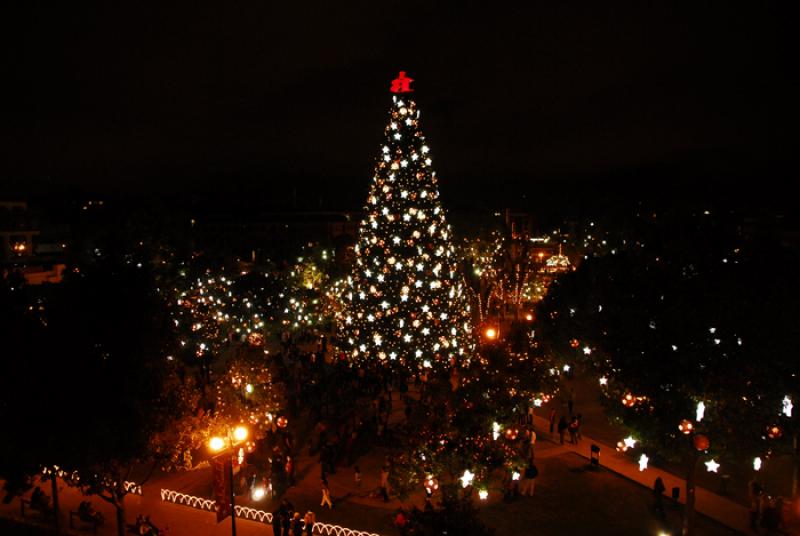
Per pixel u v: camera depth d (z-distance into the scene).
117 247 27.42
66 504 20.83
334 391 31.52
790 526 18.86
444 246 32.03
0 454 14.16
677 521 19.77
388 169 31.41
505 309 50.34
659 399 17.31
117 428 14.38
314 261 54.94
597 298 25.70
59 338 14.63
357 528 19.53
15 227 49.06
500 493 21.67
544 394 23.61
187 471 23.58
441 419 19.27
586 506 20.88
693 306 16.75
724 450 16.80
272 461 22.20
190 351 36.53
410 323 30.28
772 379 15.92
